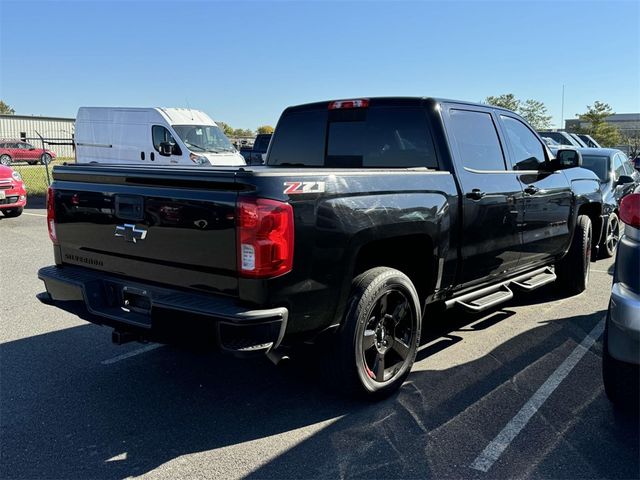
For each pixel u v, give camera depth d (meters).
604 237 9.07
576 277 6.62
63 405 3.88
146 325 3.49
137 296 3.71
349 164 5.06
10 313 5.94
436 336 5.27
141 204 3.59
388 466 3.15
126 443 3.40
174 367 4.56
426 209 4.06
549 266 6.24
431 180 4.17
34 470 3.11
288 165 5.52
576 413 3.76
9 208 13.16
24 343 5.07
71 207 4.07
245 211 3.12
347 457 3.24
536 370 4.47
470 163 4.66
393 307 4.00
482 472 3.09
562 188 5.94
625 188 10.02
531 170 5.50
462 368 4.51
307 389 4.15
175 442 3.41
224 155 17.75
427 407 3.85
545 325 5.60
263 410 3.82
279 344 3.27
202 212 3.29
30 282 7.23
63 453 3.28
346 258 3.53
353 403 3.92
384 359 3.98
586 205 6.81
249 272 3.14
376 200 3.70
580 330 5.44
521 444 3.38
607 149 10.38
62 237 4.20
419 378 4.32
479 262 4.73
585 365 4.57
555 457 3.24
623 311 3.28
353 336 3.67
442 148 4.47
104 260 3.92
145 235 3.60
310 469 3.12
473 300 4.86
